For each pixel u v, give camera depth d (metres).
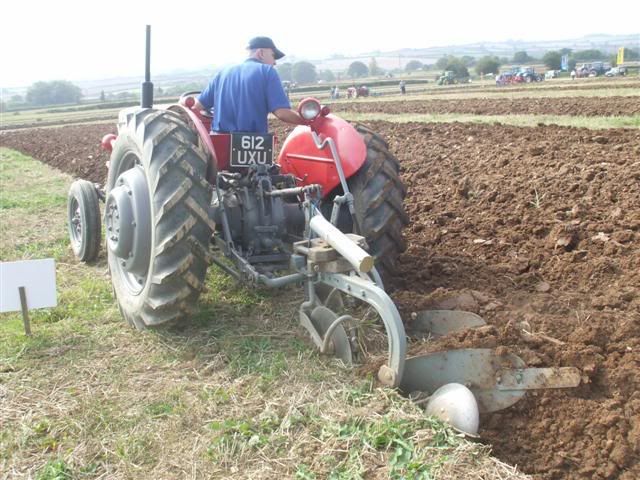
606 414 3.06
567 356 3.39
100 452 2.97
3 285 4.06
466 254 5.55
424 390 3.37
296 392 3.34
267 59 4.64
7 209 8.48
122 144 4.34
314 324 3.83
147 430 3.10
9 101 118.38
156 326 4.12
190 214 3.78
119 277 4.50
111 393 3.44
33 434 3.10
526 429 3.16
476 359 3.29
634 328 3.62
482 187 7.57
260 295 4.71
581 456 2.96
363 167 4.31
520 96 28.48
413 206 7.30
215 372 3.65
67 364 3.80
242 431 3.03
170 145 3.85
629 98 21.27
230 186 4.40
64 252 6.27
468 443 2.86
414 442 2.87
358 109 26.56
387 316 3.17
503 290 4.67
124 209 3.99
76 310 4.65
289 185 4.52
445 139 12.60
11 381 3.59
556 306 4.09
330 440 2.93
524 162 8.75
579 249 5.32
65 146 19.14
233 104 4.44
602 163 8.05
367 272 3.42
